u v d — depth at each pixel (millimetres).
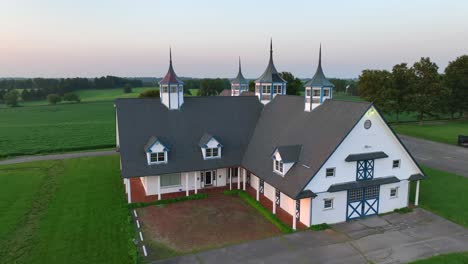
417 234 22562
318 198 23484
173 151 30484
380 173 25453
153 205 28281
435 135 59000
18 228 23609
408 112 72750
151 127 31641
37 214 26047
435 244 21109
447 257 19266
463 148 49594
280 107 34188
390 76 71500
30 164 41875
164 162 29516
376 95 72562
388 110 71250
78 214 26016
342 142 23422
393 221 24688
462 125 71188
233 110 36188
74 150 51531
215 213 26734
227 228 24016
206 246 21391
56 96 152750
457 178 34656
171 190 30969
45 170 38969
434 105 68812
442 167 39250
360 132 24031
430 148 49625
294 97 33125
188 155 30703
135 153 29406
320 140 24828
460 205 27438
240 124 35094
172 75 33688
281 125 31359
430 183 33125
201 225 24547
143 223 24891
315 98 28672
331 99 27719
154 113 32812
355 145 24062
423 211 26438
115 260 19438
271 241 21891
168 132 31781
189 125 33062
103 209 27000
